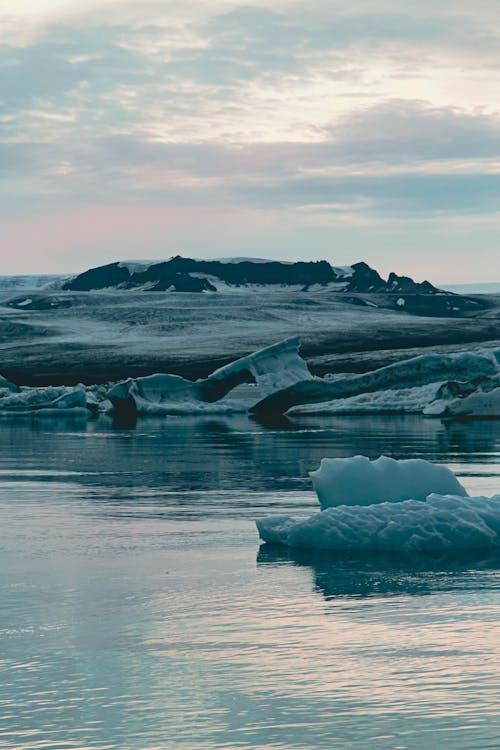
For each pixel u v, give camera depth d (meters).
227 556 16.94
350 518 17.69
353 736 8.63
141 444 47.38
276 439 50.28
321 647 11.30
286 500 24.58
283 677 10.22
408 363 81.25
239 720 9.04
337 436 52.22
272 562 16.34
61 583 14.84
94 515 22.19
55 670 10.53
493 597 13.68
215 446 45.41
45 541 18.64
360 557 16.73
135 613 12.95
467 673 10.27
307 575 15.26
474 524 17.47
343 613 12.84
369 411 78.00
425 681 10.02
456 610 12.97
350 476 19.05
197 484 28.66
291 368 84.88
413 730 8.73
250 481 29.36
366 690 9.78
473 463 34.62
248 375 85.31
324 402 81.56
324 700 9.52
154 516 21.94
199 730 8.82
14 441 50.53
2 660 10.91
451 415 72.56
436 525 17.45
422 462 19.41
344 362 171.38
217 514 22.19
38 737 8.72
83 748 8.48
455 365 81.06
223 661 10.80
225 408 83.81
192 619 12.62
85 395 87.75
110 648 11.34
